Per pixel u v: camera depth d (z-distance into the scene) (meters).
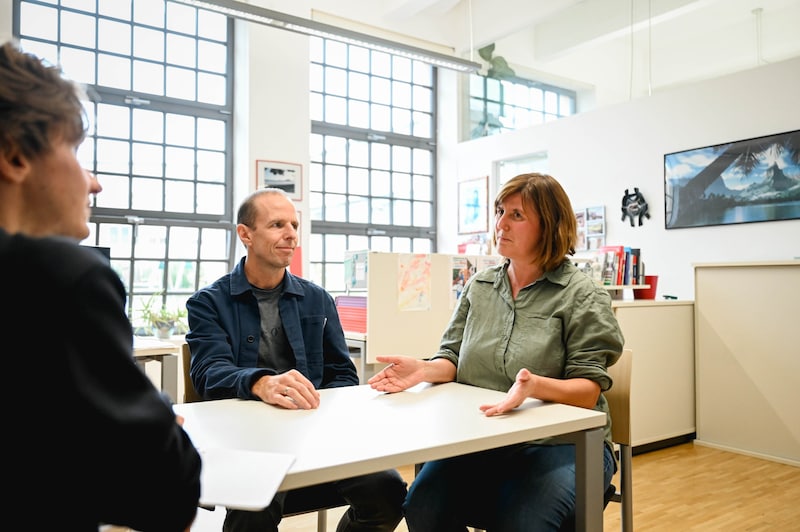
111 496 0.57
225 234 5.42
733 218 4.43
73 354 0.55
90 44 4.83
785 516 2.63
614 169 5.25
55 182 0.63
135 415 0.58
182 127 5.25
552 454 1.40
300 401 1.30
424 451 0.99
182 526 0.64
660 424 3.74
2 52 0.61
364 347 2.99
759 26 4.39
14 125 0.60
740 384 3.69
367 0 6.38
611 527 2.49
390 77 6.79
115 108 4.94
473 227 6.68
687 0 4.80
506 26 6.42
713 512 2.67
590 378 1.44
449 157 7.01
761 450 3.57
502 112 6.48
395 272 3.05
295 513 1.53
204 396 1.58
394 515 1.54
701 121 4.65
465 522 1.43
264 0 5.52
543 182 1.62
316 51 6.24
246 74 5.31
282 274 1.80
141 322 4.82
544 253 1.60
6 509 0.53
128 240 4.95
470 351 1.66
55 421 0.54
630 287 3.86
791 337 3.46
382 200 6.72
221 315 1.70
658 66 5.00
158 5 5.13
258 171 5.32
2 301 0.53
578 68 5.68
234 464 0.88
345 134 6.41
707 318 3.86
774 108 4.24
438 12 6.87
